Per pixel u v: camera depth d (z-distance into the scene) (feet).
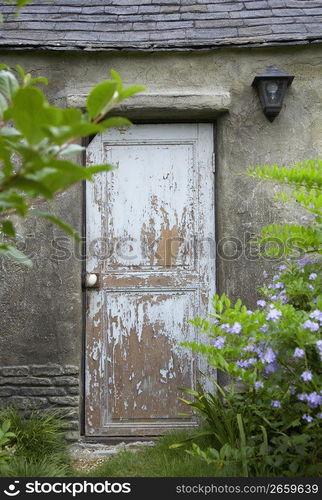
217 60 13.04
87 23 13.28
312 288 9.57
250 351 9.10
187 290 13.16
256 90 12.98
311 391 8.50
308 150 12.90
